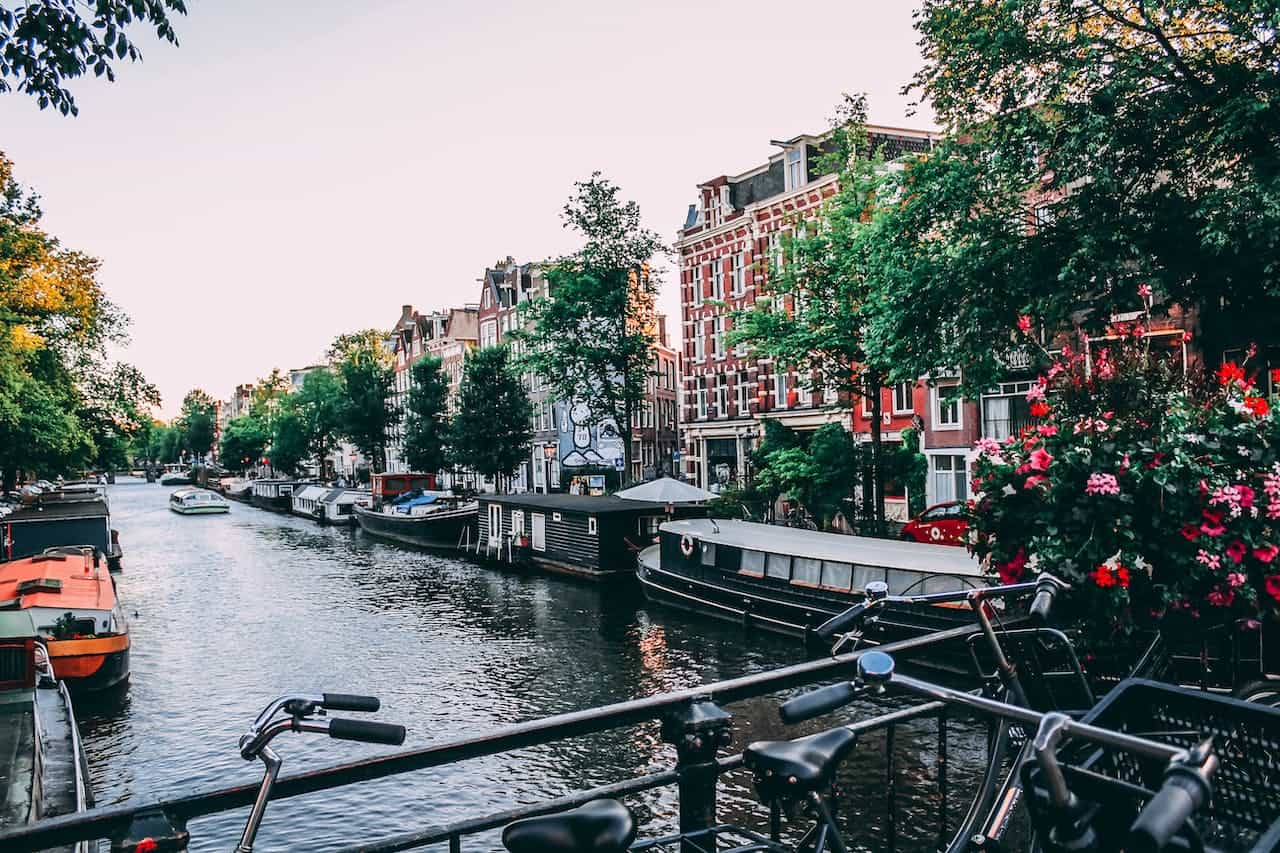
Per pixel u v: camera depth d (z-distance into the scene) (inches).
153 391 1829.5
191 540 1977.1
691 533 940.0
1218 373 217.0
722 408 1706.4
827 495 1056.8
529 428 1982.0
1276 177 534.0
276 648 886.4
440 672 777.6
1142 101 625.6
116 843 85.4
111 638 726.5
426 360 2327.8
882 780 438.3
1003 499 204.4
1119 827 85.0
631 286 1504.7
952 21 685.9
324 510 2358.5
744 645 810.8
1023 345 692.1
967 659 627.2
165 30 308.7
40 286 1266.0
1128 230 617.6
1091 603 188.9
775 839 107.3
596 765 534.6
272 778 93.3
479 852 431.8
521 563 1402.6
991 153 684.7
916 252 744.3
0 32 293.3
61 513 1384.1
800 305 1053.2
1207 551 180.5
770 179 1601.9
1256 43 594.9
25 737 457.7
